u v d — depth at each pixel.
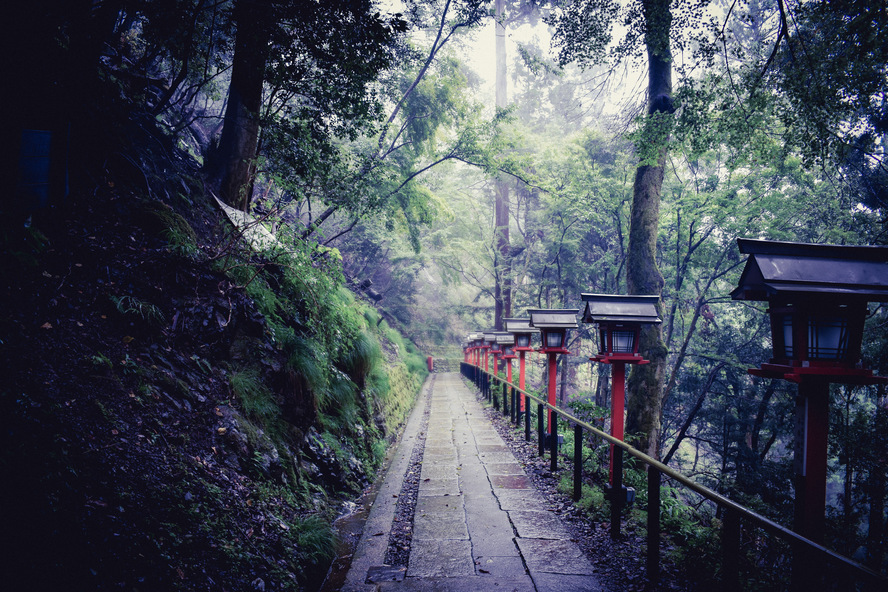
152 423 3.32
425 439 9.37
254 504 3.65
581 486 5.46
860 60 6.78
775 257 2.80
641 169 10.74
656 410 9.79
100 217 4.43
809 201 13.83
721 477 11.13
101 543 2.26
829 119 7.54
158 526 2.64
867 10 6.44
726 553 2.80
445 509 5.29
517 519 4.92
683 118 8.60
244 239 5.73
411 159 15.15
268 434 4.64
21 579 1.86
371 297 20.38
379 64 4.57
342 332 7.67
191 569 2.59
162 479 2.99
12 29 3.10
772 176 13.79
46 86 3.40
